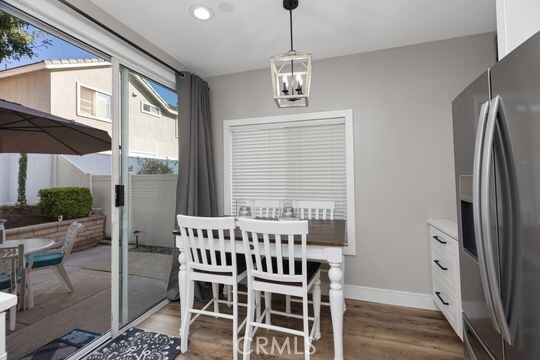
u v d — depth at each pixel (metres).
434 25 2.30
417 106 2.61
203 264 1.93
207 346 1.99
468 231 1.34
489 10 2.09
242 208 2.40
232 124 3.24
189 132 2.83
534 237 0.81
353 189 2.79
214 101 3.33
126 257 2.30
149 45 2.51
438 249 2.23
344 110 2.82
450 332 2.12
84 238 3.40
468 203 1.32
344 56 2.83
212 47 2.64
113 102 2.16
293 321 2.36
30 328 2.18
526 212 0.84
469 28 2.35
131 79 2.38
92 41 1.95
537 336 0.81
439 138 2.54
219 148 3.31
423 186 2.58
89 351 1.92
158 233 2.69
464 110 1.30
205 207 3.03
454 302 1.91
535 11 1.14
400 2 1.99
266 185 3.17
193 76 2.93
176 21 2.19
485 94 1.08
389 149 2.68
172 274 2.77
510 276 0.92
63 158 2.92
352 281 2.79
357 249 2.77
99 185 3.50
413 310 2.52
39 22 1.66
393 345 1.97
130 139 2.36
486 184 0.95
